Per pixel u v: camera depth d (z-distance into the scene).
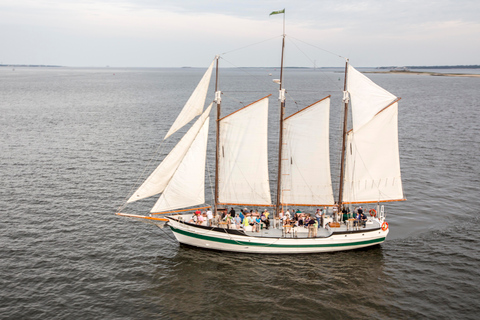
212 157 72.25
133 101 162.75
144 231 43.06
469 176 60.31
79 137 86.19
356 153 41.16
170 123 106.12
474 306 30.12
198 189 40.38
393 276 34.66
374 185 42.16
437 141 83.06
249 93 194.00
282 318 29.22
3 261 35.50
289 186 42.06
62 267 35.06
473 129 95.25
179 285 33.19
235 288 32.97
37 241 39.50
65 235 41.12
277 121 106.56
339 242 38.72
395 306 30.47
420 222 45.12
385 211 48.12
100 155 71.56
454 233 42.22
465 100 162.50
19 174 59.78
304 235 39.19
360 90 39.97
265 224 40.16
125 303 30.55
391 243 40.66
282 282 33.91
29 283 32.44
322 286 33.28
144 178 59.56
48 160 67.69
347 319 29.09
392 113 40.47
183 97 182.38
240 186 41.88
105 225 43.91
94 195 52.41
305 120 40.12
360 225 40.09
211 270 35.72
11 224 42.94
